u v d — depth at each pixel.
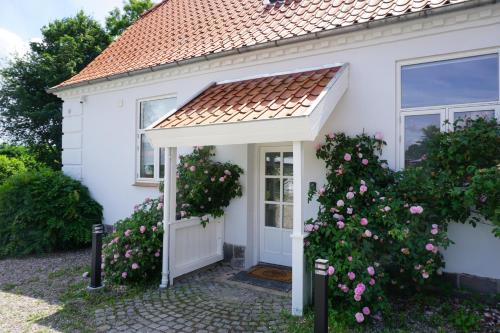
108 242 5.59
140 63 7.61
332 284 3.75
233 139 4.48
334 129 5.30
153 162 7.70
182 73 6.96
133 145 7.86
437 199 4.15
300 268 4.06
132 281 5.25
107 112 8.33
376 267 3.90
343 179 4.68
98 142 8.51
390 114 4.94
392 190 4.40
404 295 4.54
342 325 3.69
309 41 5.44
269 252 6.30
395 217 4.03
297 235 4.06
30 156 17.38
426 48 4.70
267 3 7.62
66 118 9.18
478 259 4.35
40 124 16.67
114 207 8.21
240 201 6.18
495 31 4.30
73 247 7.93
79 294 4.91
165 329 3.83
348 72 5.22
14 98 16.25
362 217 4.15
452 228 4.48
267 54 5.90
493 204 3.75
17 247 7.27
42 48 17.80
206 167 6.06
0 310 4.43
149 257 5.17
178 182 6.13
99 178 8.48
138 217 5.48
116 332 3.76
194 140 4.81
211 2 9.46
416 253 4.06
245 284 5.24
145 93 7.63
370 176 4.69
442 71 4.70
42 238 7.35
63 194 7.78
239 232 6.18
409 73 4.91
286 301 4.58
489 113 4.41
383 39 4.97
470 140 4.04
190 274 5.67
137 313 4.24
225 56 6.21
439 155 4.24
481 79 4.47
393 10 4.88
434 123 4.73
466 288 4.41
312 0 6.79
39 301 4.72
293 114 3.98
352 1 5.94
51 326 3.94
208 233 6.02
